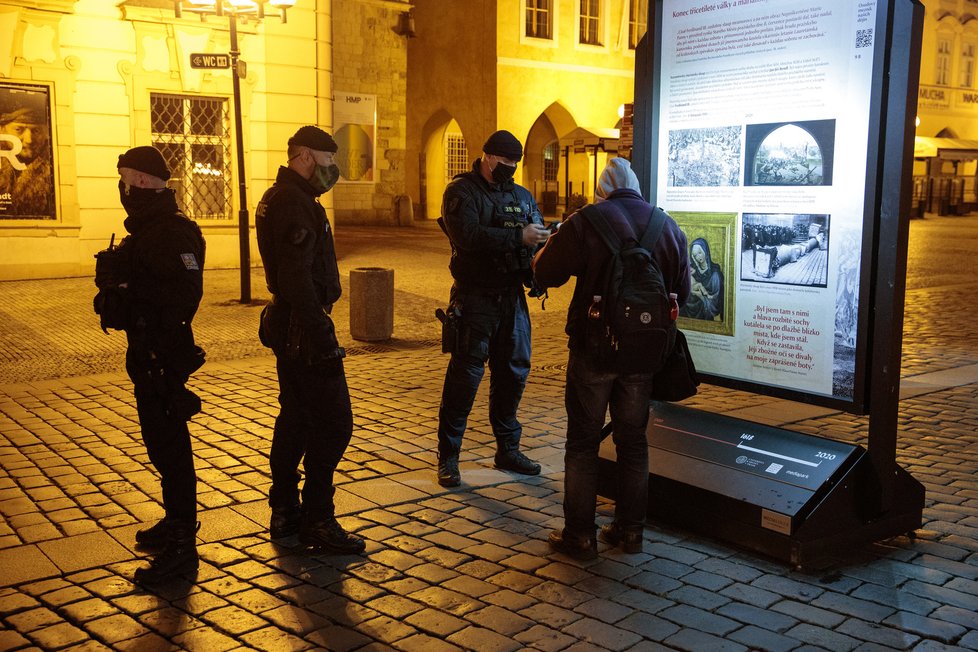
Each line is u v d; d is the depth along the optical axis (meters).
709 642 3.34
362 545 4.13
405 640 3.35
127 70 14.77
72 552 4.10
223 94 15.62
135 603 3.63
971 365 8.64
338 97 26.02
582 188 35.56
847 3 4.00
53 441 5.87
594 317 3.88
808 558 3.99
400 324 10.76
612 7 31.73
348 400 4.11
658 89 4.91
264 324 4.17
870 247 4.04
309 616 3.53
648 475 4.31
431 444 5.88
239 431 6.14
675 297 4.03
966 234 27.94
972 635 3.41
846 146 4.07
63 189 14.45
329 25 16.58
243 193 11.88
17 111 14.02
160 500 4.79
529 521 4.57
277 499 4.30
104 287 3.78
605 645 3.30
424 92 31.44
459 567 4.00
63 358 8.56
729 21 4.50
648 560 4.11
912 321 11.37
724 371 4.73
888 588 3.82
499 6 28.72
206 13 11.75
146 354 3.79
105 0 14.46
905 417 6.67
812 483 4.12
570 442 4.10
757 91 4.41
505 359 5.18
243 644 3.32
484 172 4.98
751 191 4.50
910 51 3.77
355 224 27.11
